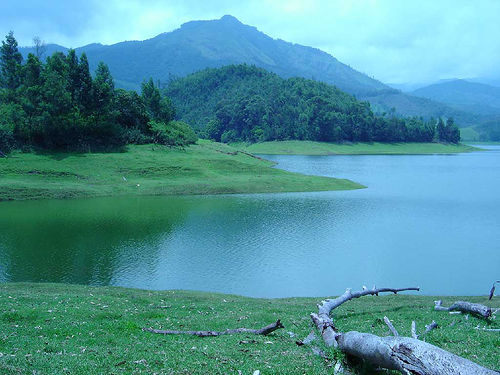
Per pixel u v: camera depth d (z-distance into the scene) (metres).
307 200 66.00
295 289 28.91
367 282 30.48
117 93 106.31
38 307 17.62
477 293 28.59
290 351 12.09
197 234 43.28
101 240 40.09
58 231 43.19
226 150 124.69
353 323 16.39
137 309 19.00
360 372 10.17
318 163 140.12
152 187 71.56
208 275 31.33
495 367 10.70
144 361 10.98
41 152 82.31
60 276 30.05
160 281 29.83
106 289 24.52
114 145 94.06
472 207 61.38
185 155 97.19
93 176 75.00
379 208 59.84
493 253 38.12
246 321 16.88
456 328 15.19
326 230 46.16
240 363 10.99
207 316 18.16
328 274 32.00
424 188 81.56
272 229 46.12
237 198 66.94
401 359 8.20
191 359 11.22
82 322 15.66
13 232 42.38
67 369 10.25
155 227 45.91
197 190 71.69
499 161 164.12
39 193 62.91
